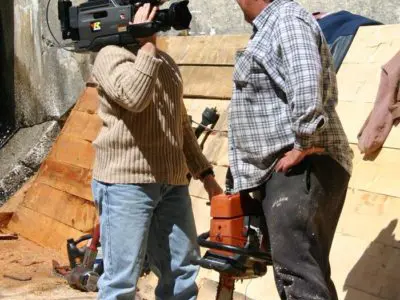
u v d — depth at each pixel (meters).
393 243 5.25
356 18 6.47
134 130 4.50
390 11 6.73
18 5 10.37
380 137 5.60
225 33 7.80
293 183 4.41
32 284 6.46
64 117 9.55
